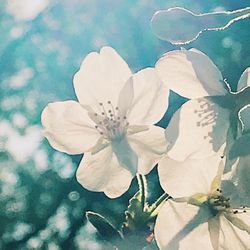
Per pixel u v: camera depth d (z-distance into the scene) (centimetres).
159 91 20
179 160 19
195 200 19
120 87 21
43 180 128
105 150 20
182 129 19
